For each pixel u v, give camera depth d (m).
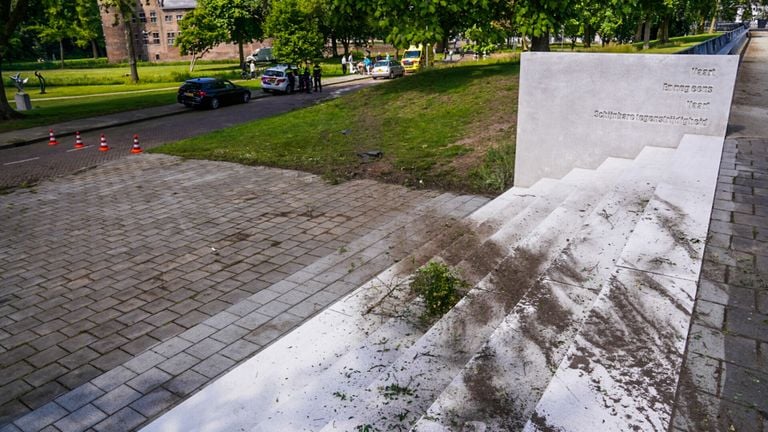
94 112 26.33
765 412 2.49
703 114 7.68
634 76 8.02
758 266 3.93
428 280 4.88
